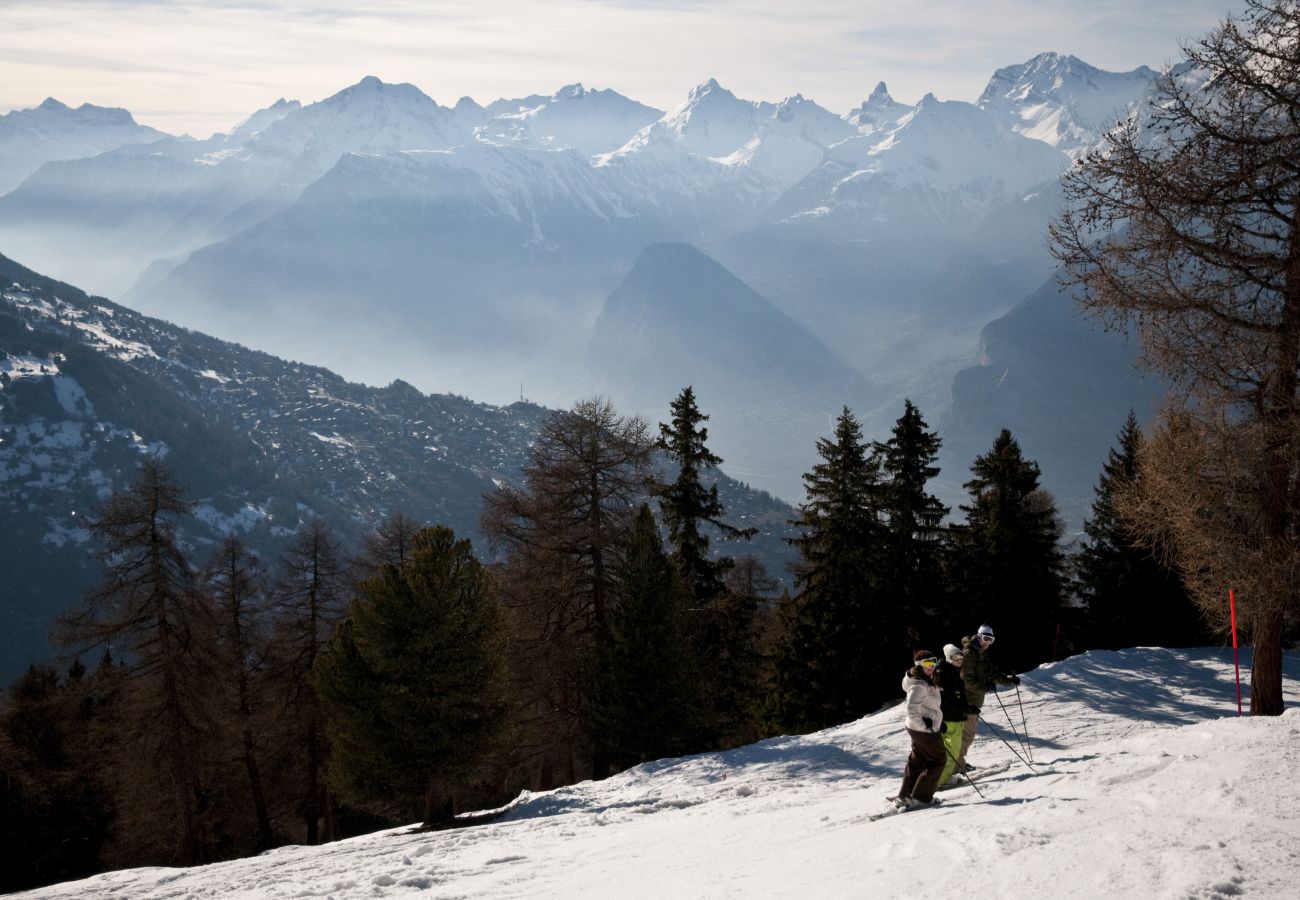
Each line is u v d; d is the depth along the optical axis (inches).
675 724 1193.4
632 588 1202.6
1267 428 648.4
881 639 1407.5
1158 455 743.1
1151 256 658.2
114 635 1243.2
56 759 1601.9
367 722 1096.8
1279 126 624.1
